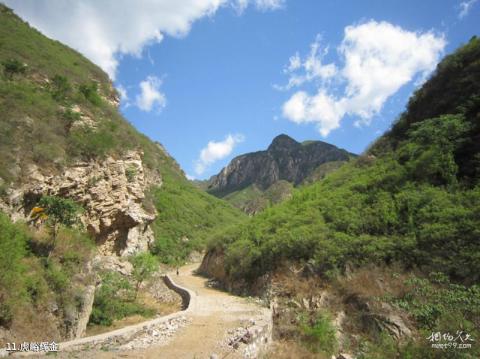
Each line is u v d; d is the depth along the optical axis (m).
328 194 25.08
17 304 10.76
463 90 24.05
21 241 12.38
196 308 15.40
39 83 25.72
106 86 41.53
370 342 12.54
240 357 8.95
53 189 18.06
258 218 30.34
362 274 15.27
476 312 10.16
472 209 15.02
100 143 23.47
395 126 29.67
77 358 7.92
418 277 13.81
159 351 8.94
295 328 13.34
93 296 14.67
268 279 19.31
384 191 20.19
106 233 24.95
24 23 42.84
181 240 44.91
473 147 19.06
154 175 58.19
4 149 15.84
